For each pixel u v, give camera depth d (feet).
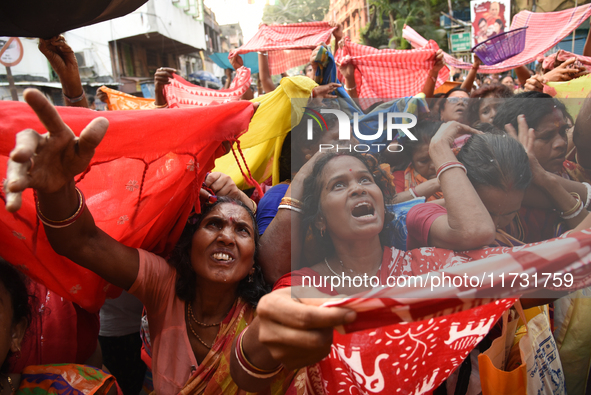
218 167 7.52
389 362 3.52
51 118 2.44
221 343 4.30
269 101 6.48
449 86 14.47
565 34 10.99
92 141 2.56
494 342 3.98
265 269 4.64
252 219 4.56
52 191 2.71
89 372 4.20
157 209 4.42
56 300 4.81
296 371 4.25
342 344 3.45
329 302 2.76
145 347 5.01
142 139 3.71
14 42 13.15
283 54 13.98
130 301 6.61
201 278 4.43
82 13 4.26
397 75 9.66
